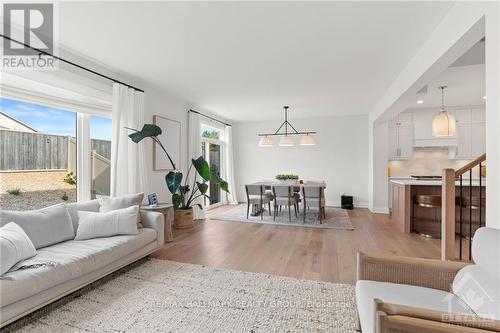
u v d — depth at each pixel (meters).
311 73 3.79
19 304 1.73
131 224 2.82
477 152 5.92
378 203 6.19
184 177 5.44
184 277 2.62
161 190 4.72
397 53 3.09
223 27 2.51
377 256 1.67
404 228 4.39
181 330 1.79
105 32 2.60
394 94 4.12
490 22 1.65
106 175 3.83
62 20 2.38
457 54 2.37
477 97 5.21
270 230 4.52
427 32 2.60
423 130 6.27
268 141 5.91
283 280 2.55
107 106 3.68
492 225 1.61
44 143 3.08
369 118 6.71
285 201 5.33
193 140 5.59
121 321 1.88
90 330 1.78
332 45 2.89
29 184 2.95
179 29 2.54
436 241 3.88
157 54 3.13
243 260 3.11
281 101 5.46
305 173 7.38
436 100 5.43
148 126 3.68
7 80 2.60
